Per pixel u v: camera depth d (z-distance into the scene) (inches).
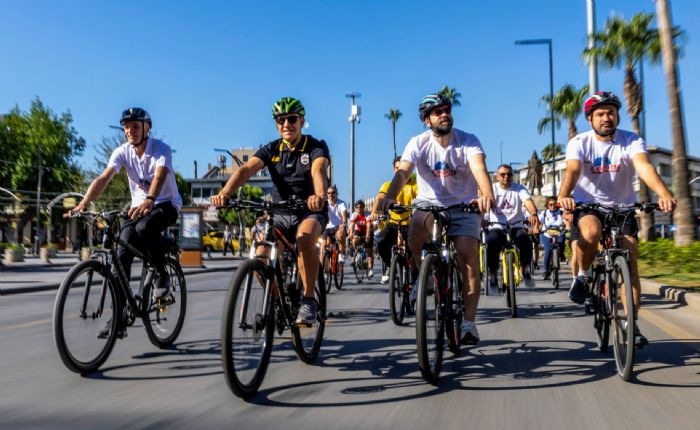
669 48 546.0
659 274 454.9
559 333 235.8
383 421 125.6
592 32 758.5
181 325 214.2
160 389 150.0
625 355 160.2
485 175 177.3
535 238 514.6
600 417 128.1
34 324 270.1
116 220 187.5
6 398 142.3
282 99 181.0
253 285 144.4
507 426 122.6
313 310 169.3
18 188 1966.0
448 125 182.4
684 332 234.7
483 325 258.7
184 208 815.1
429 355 152.0
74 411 131.9
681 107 534.0
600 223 189.3
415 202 195.0
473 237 181.8
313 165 177.6
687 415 129.4
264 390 149.5
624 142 198.1
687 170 531.8
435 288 159.8
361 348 205.8
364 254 510.3
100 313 170.4
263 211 166.7
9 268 821.9
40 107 2070.6
